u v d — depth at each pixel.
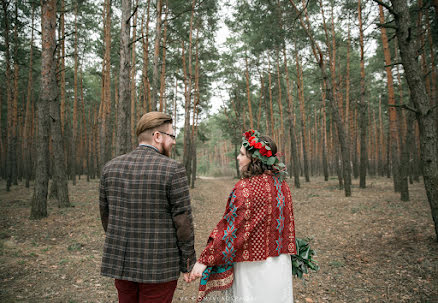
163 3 12.20
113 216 1.55
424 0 9.18
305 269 2.01
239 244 1.66
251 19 13.45
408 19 4.44
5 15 13.06
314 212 8.84
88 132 26.80
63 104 15.09
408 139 11.69
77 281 3.56
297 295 3.33
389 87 11.27
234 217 1.69
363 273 3.84
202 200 12.77
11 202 10.11
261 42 16.11
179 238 1.55
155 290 1.50
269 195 1.74
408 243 4.84
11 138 14.77
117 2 13.18
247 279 1.71
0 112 21.47
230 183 26.50
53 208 8.96
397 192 11.84
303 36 14.30
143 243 1.49
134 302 1.60
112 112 24.09
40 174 7.48
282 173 1.86
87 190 14.62
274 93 22.84
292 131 17.23
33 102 20.81
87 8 14.52
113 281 3.63
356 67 20.47
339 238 5.70
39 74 19.09
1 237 5.52
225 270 1.73
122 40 7.22
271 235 1.74
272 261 1.73
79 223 6.91
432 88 12.01
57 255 4.53
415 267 3.81
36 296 3.10
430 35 10.82
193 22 16.30
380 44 15.41
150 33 14.05
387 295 3.18
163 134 1.72
